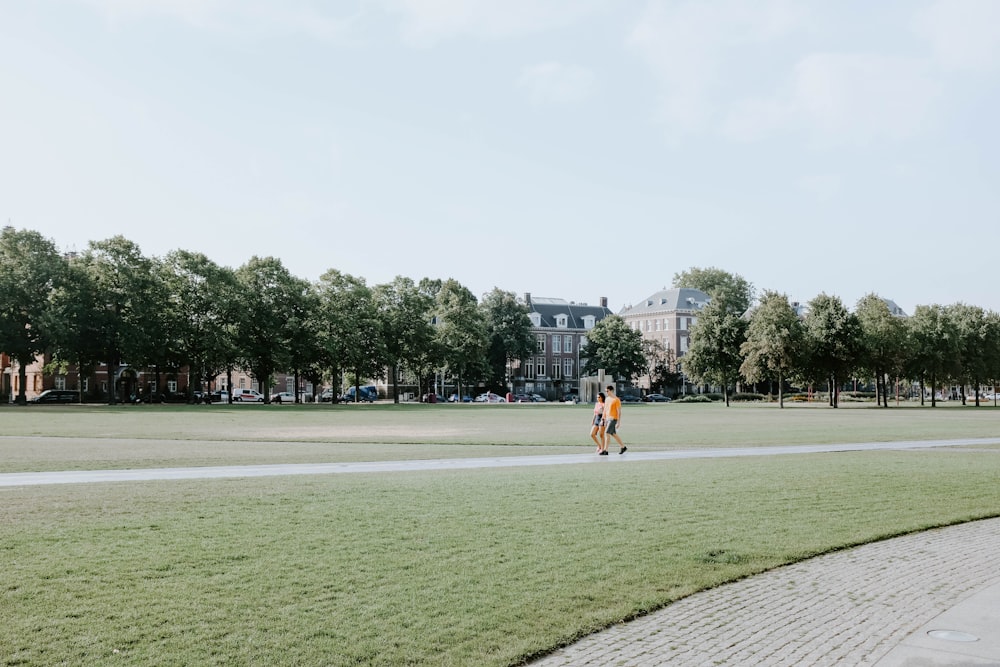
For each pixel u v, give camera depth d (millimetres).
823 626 7293
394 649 6516
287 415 52625
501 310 122312
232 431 34344
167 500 13398
